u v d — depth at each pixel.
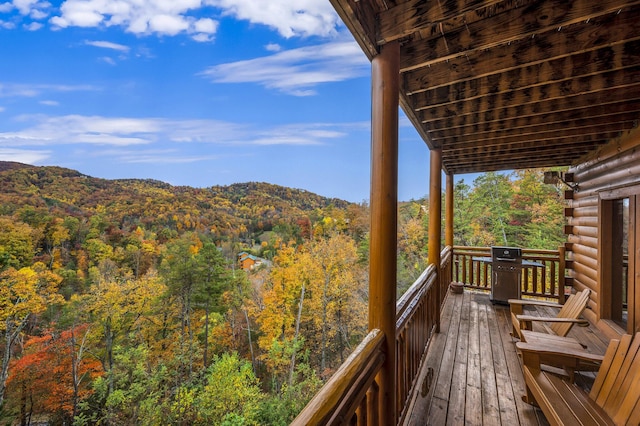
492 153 4.39
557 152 4.36
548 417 1.86
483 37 1.68
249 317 17.50
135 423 10.84
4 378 10.01
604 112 2.72
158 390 12.20
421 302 2.73
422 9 1.34
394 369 1.54
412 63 1.91
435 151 3.78
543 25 1.51
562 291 5.01
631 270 3.20
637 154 3.04
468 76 2.08
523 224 14.01
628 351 1.86
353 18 1.25
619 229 3.81
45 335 11.60
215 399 11.19
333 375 1.06
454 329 3.79
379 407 1.49
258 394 11.50
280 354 13.79
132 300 14.59
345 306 14.88
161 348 14.55
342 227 18.72
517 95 2.49
